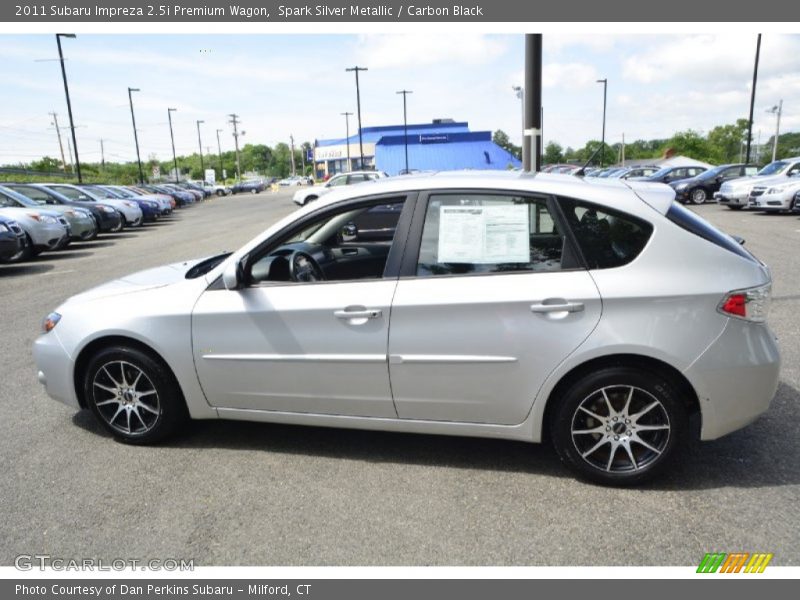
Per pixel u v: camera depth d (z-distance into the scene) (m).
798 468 3.23
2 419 4.21
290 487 3.23
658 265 2.91
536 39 7.08
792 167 17.95
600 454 3.12
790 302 6.62
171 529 2.88
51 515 3.02
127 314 3.57
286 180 92.88
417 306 3.09
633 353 2.89
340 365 3.26
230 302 3.41
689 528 2.76
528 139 7.45
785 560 2.54
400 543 2.73
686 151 68.12
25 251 12.26
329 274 3.95
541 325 2.97
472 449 3.60
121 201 20.73
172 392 3.63
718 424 2.96
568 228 3.00
